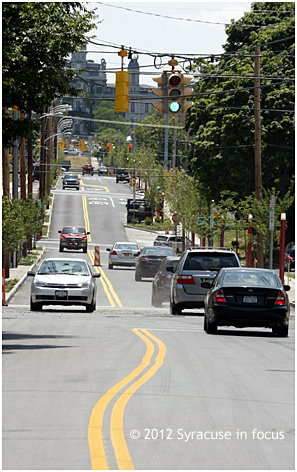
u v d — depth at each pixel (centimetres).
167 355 2189
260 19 10325
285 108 9131
